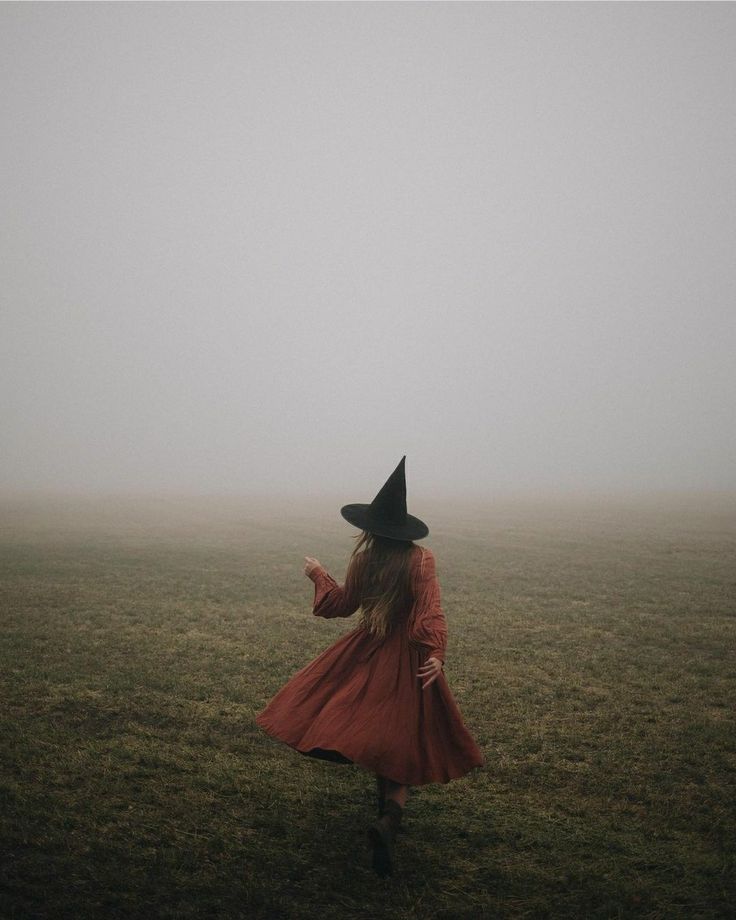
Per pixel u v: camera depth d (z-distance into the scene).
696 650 8.23
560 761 4.95
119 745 5.04
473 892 3.27
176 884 3.22
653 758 5.00
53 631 8.74
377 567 3.92
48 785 4.31
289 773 4.67
